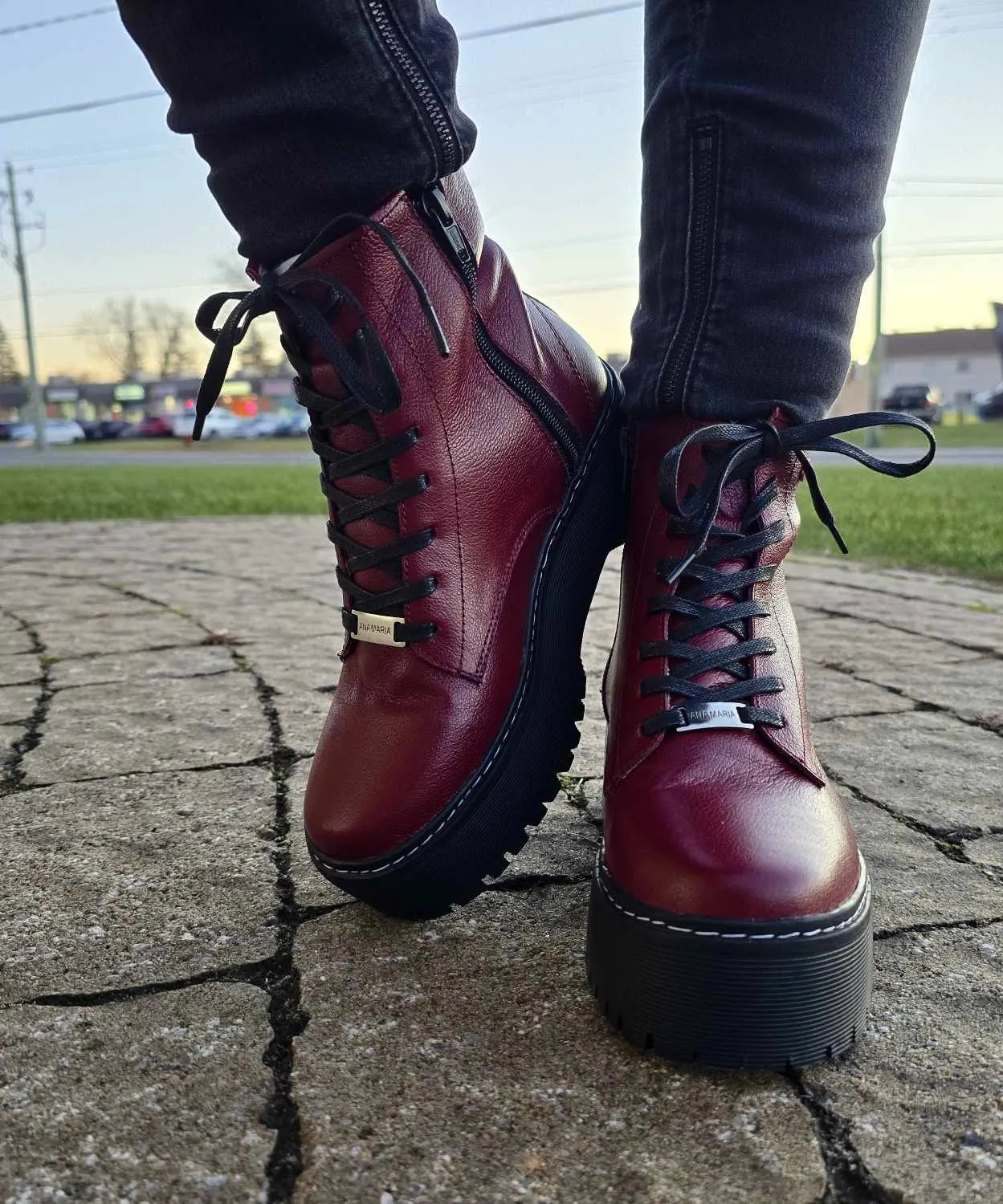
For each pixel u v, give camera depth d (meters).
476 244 0.80
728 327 0.78
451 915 0.86
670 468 0.74
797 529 0.85
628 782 0.73
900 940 0.82
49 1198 0.54
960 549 3.31
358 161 0.67
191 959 0.80
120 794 1.18
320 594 2.71
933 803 1.14
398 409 0.76
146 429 36.91
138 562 3.43
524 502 0.85
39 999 0.74
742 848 0.65
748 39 0.73
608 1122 0.59
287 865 0.98
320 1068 0.65
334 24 0.62
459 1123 0.59
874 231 0.80
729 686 0.75
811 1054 0.63
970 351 45.28
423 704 0.78
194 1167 0.56
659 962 0.64
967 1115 0.60
